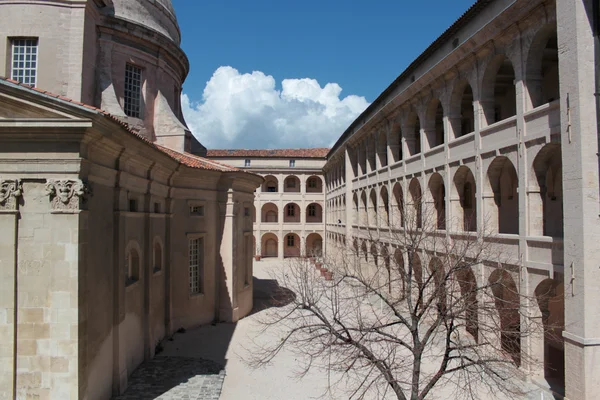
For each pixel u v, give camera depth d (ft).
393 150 112.68
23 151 45.73
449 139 82.33
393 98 103.30
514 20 61.77
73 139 45.50
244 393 57.93
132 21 90.17
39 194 46.14
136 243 64.59
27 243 45.93
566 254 53.01
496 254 64.69
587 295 50.39
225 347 77.20
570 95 52.44
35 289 45.78
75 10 77.87
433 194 91.50
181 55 106.22
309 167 223.10
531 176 61.26
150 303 69.82
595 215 50.78
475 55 72.38
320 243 235.61
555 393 56.54
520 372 56.34
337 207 183.52
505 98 90.68
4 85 43.57
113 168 55.26
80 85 77.56
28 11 75.97
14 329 45.42
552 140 56.59
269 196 223.30
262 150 231.50
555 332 77.00
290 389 59.62
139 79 96.53
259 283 152.15
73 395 45.19
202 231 91.09
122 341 57.98
